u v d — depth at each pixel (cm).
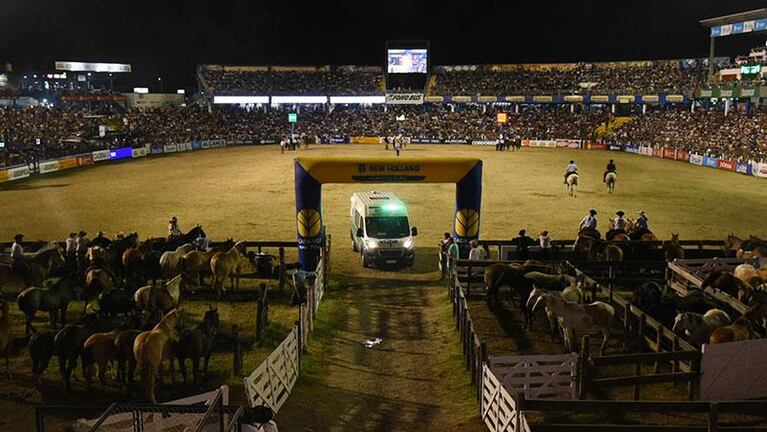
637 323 1920
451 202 4384
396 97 10544
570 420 1404
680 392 1549
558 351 1830
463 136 9631
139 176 5631
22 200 4328
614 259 2511
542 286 2033
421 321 2161
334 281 2600
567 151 8406
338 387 1647
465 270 2422
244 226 3522
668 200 4434
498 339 1930
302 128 10025
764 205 4250
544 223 3622
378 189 4997
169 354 1522
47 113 8569
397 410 1522
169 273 2259
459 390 1611
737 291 2045
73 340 1502
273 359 1470
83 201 4300
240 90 10688
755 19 7656
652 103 9238
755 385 1464
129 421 1152
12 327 1998
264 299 1938
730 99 8669
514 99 10112
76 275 2144
